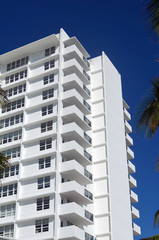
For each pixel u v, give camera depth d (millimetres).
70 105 62438
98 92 69188
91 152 63719
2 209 55656
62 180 54750
